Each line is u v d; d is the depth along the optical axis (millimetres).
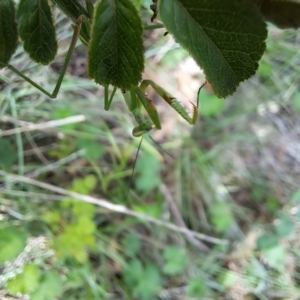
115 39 136
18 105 565
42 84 559
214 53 135
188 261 643
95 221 618
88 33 193
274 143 750
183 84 670
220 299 628
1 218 531
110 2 132
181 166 682
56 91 224
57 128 585
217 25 130
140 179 623
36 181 561
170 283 625
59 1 194
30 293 497
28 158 597
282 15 138
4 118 546
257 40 134
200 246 659
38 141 608
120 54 138
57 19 482
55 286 514
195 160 688
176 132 686
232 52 135
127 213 627
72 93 618
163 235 649
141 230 647
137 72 139
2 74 510
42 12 179
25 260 528
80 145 605
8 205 546
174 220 656
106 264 605
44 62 191
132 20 133
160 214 647
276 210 701
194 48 130
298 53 749
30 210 559
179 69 672
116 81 143
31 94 570
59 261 546
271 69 734
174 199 664
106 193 625
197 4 126
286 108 756
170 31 127
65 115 581
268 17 140
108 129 619
